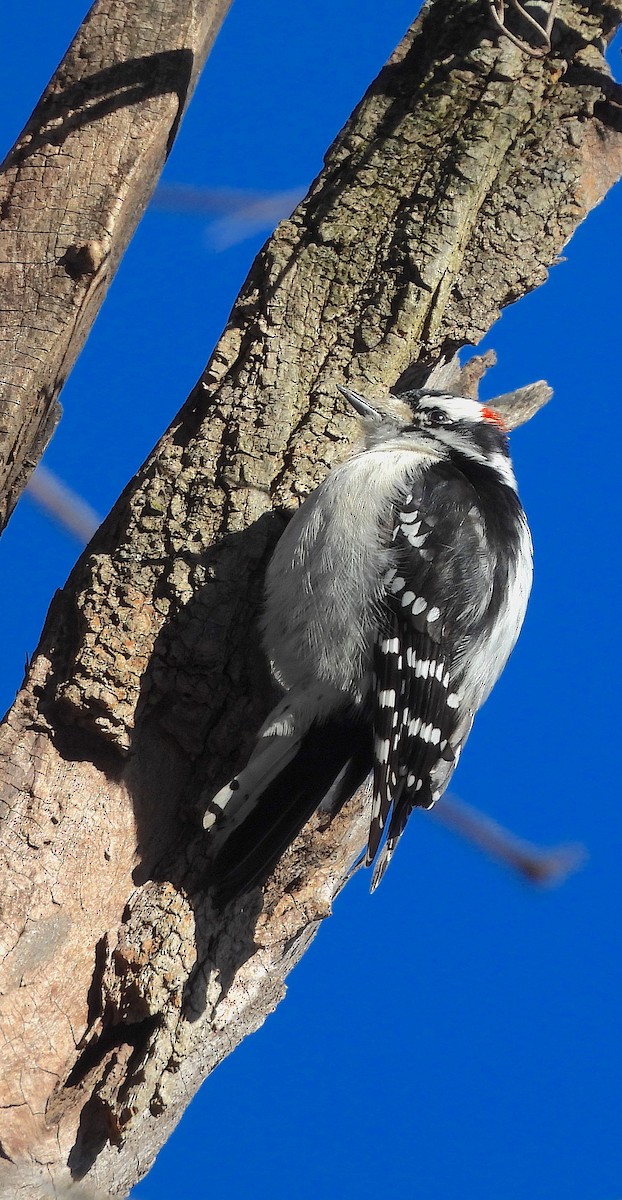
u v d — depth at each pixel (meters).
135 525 8.54
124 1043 7.72
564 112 9.78
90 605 8.27
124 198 8.45
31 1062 7.48
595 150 9.84
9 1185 7.31
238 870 7.92
